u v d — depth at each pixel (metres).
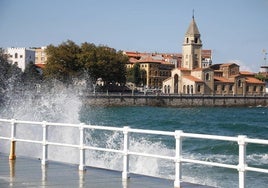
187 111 144.25
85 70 152.00
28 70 152.12
